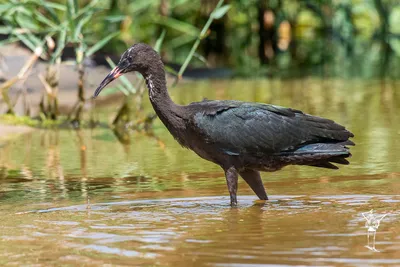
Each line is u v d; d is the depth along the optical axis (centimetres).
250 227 937
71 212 1037
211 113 1106
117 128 1738
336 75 2580
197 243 866
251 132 1098
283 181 1215
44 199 1120
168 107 1138
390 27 3503
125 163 1368
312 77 2541
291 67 2833
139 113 1761
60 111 1908
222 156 1112
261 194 1112
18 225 965
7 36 2262
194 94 2130
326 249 831
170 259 808
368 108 1878
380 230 905
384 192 1113
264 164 1114
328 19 3425
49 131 1698
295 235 892
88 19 1750
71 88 2112
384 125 1652
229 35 3169
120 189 1180
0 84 2052
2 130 1684
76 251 844
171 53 2955
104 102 2070
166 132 1691
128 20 2545
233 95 2108
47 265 797
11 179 1254
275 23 3161
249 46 3164
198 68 2678
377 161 1323
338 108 1881
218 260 802
